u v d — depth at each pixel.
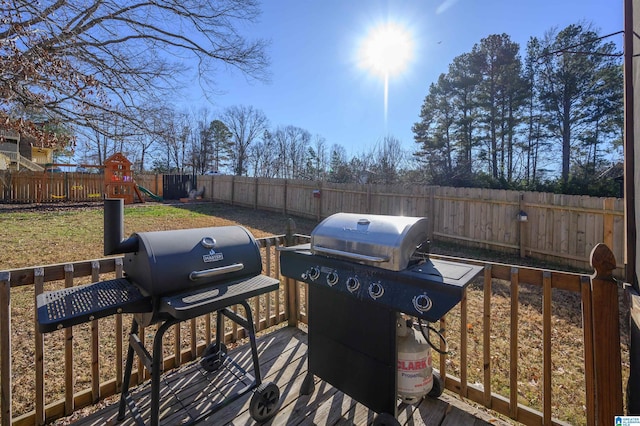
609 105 15.39
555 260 6.20
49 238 6.97
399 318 1.84
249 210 13.06
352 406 2.05
